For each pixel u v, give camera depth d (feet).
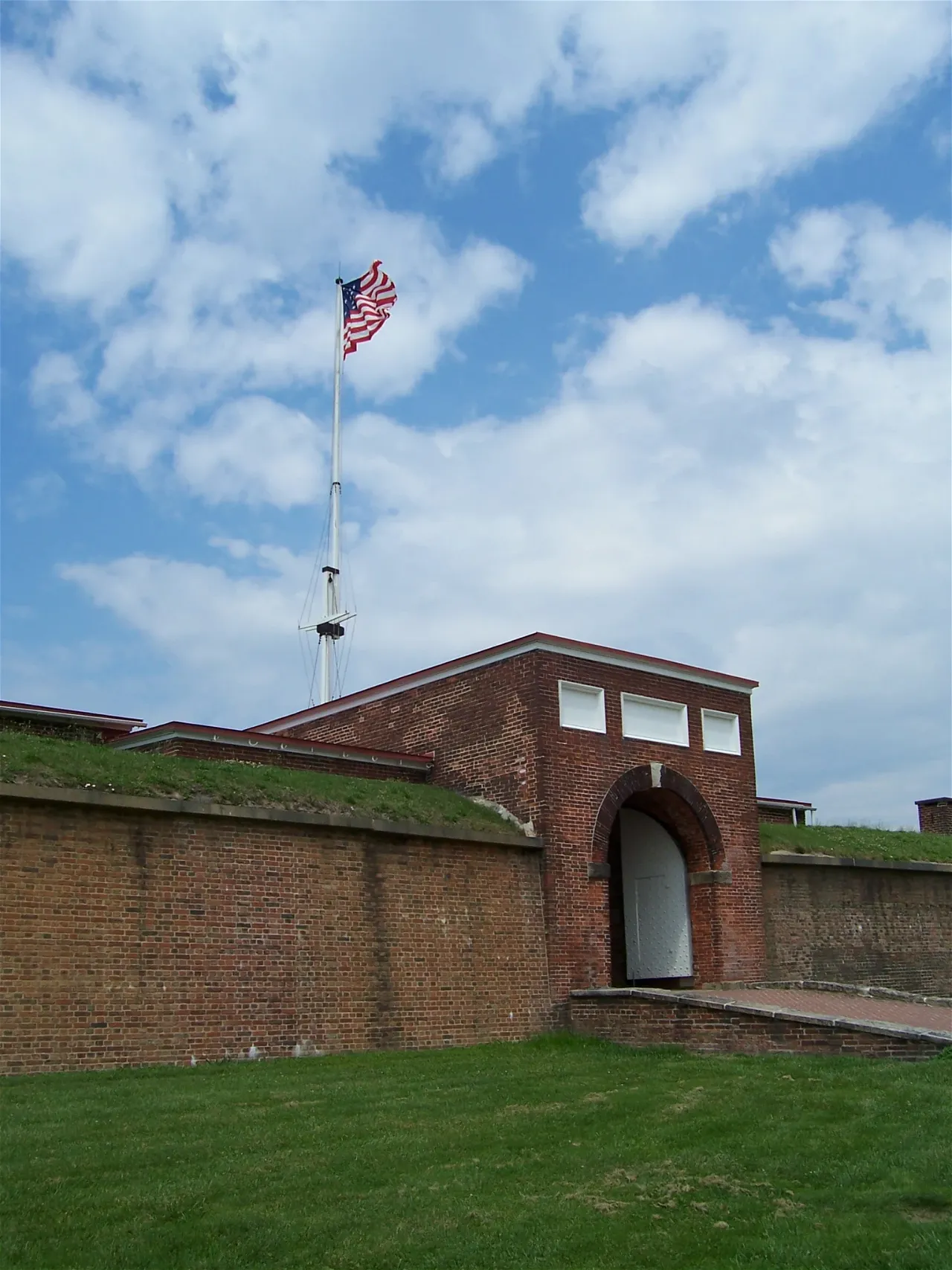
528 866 73.67
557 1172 34.24
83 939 53.47
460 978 67.77
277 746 78.33
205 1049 56.34
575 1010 71.05
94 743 72.49
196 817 58.59
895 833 108.58
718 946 83.46
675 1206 30.76
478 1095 46.16
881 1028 54.49
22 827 52.75
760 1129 39.01
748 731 90.48
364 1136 38.40
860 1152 35.22
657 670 84.79
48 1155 34.50
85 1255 26.48
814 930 91.09
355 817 64.69
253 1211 29.91
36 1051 51.11
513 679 78.84
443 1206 30.73
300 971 60.80
